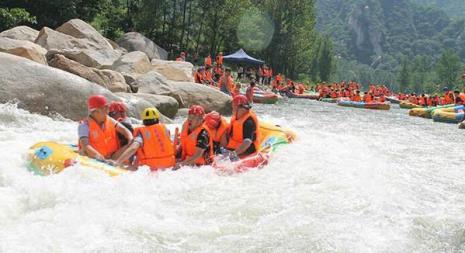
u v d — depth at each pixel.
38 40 18.28
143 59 19.23
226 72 20.55
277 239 4.20
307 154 7.47
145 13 39.50
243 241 4.15
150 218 4.54
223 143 7.25
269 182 5.98
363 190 5.75
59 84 10.21
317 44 92.56
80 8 31.59
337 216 4.83
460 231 4.77
